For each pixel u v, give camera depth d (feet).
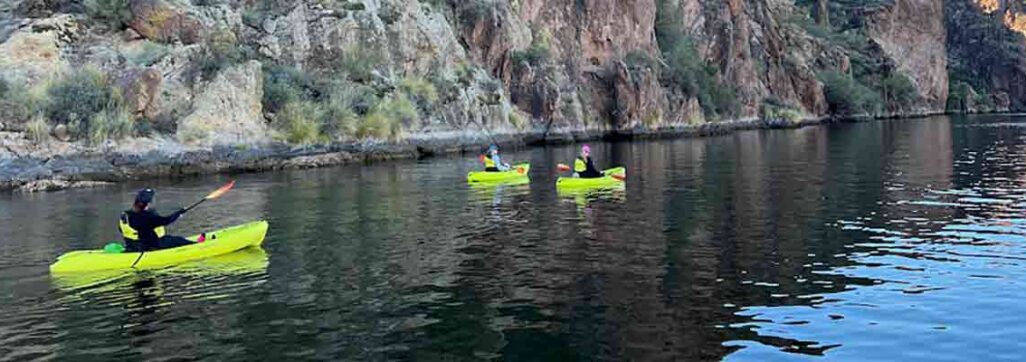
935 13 425.28
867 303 34.91
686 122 233.76
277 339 31.14
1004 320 32.01
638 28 238.68
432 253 47.62
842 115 329.52
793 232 53.06
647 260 44.45
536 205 68.95
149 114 105.40
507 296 37.04
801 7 403.34
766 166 108.06
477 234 54.19
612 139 205.16
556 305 35.35
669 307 34.73
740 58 282.97
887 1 422.00
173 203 74.54
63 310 36.27
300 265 44.75
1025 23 545.85
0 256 49.80
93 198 79.25
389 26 148.66
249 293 38.55
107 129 98.27
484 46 179.63
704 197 72.84
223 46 117.08
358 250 48.96
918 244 48.32
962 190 76.18
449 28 165.27
